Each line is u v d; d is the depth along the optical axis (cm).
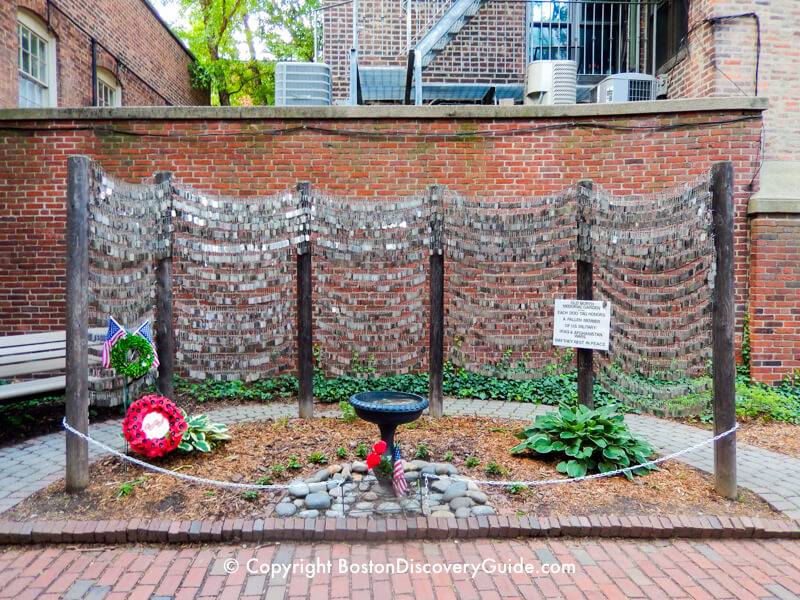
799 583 327
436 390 607
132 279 519
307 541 365
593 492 423
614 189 729
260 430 554
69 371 414
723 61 838
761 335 707
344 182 741
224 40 2111
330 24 1098
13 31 826
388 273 628
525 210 649
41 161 734
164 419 463
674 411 489
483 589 315
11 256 738
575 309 519
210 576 325
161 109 726
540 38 1148
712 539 380
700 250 446
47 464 477
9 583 317
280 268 643
